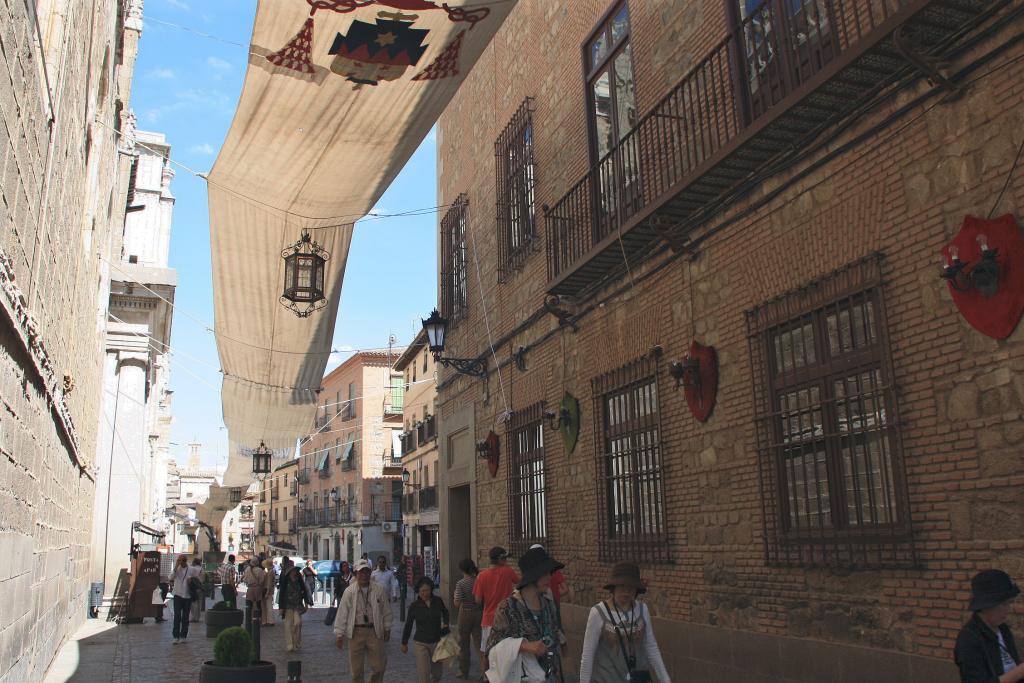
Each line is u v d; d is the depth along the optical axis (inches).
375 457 2176.4
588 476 418.9
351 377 2301.9
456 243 676.1
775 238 287.0
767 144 277.4
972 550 204.4
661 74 372.2
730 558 302.2
